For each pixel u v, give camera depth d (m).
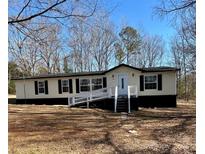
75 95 22.34
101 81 21.78
